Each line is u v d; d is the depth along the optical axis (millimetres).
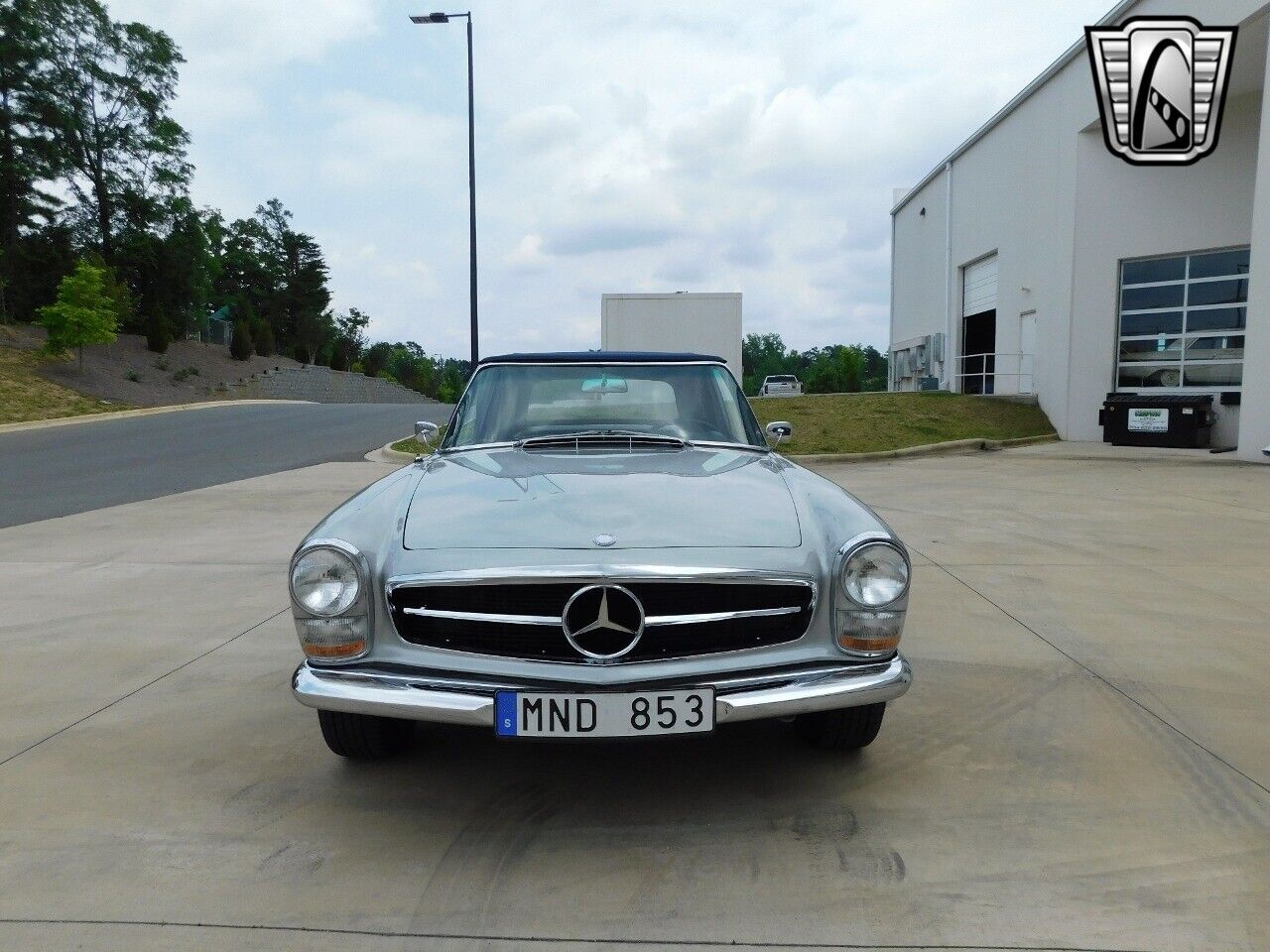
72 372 26938
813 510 2652
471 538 2426
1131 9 13891
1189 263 14164
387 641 2377
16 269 35625
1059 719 3148
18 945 1875
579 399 3633
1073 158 15109
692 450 3367
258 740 2994
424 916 1998
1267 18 11500
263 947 1879
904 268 27125
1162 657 3826
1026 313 18344
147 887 2111
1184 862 2219
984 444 13812
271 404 27484
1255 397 11531
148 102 40188
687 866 2209
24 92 37125
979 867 2197
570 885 2127
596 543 2365
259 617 4492
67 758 2848
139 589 5059
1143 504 8242
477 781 2686
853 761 2818
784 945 1888
